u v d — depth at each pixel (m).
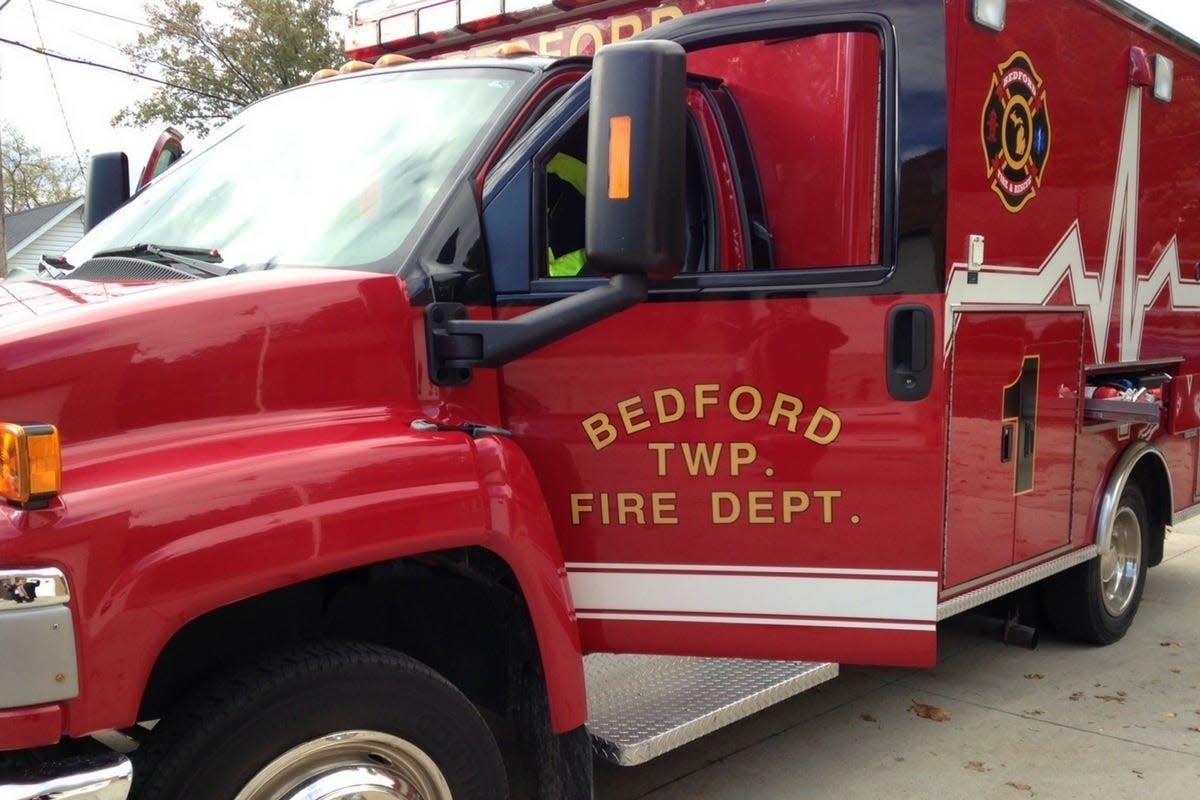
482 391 2.89
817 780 4.07
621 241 2.44
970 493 3.48
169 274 2.84
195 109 30.92
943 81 2.95
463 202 2.89
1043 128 3.86
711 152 3.56
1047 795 3.97
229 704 2.26
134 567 2.04
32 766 2.05
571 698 2.78
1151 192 5.00
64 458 2.13
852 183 3.50
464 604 2.99
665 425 2.97
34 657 1.94
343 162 3.20
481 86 3.23
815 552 2.98
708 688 3.34
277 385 2.45
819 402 2.95
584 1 4.29
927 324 2.91
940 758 4.28
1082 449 4.70
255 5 30.39
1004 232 3.59
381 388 2.62
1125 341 4.86
